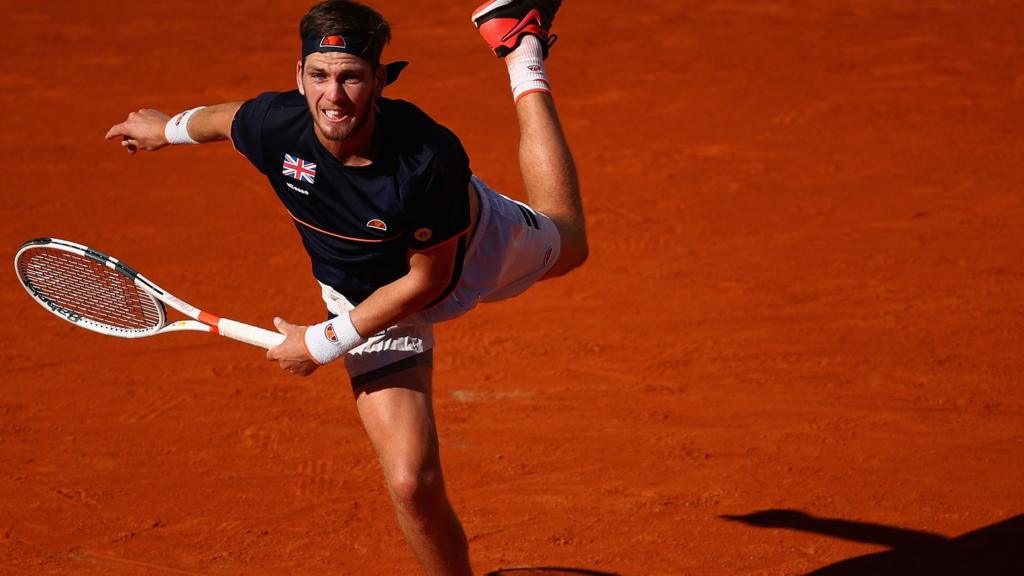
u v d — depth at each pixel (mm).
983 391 24781
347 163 14125
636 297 30750
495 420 24219
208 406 25141
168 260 34344
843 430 23297
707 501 20906
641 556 19266
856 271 31938
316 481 22000
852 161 41750
